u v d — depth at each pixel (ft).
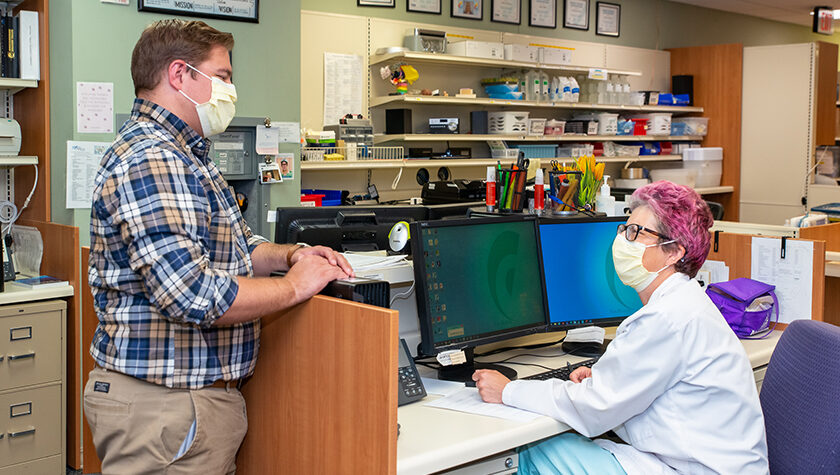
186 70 5.29
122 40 10.59
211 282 4.77
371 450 4.77
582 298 7.41
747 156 23.94
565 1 21.67
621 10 23.34
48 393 9.93
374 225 7.99
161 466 5.06
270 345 5.65
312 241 7.55
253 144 12.11
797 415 5.67
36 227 11.10
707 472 5.38
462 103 18.02
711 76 24.18
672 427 5.48
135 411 5.04
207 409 5.17
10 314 9.51
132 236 4.71
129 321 5.00
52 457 10.05
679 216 5.74
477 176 19.92
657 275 5.88
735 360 5.50
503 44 18.38
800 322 6.08
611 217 7.57
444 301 6.33
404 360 6.23
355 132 16.05
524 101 19.15
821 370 5.56
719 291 8.65
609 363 5.60
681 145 23.98
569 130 20.77
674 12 25.14
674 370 5.44
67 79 10.33
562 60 19.77
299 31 12.35
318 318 5.17
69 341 10.48
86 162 10.38
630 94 22.47
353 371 4.90
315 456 5.27
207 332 5.15
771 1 25.17
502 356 7.51
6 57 10.60
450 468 5.40
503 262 6.84
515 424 5.51
